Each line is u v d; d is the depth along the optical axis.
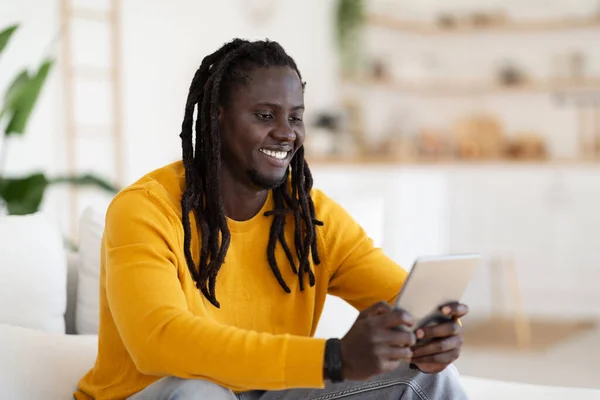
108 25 5.16
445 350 1.36
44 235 1.78
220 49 1.49
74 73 4.91
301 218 1.58
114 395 1.41
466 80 6.89
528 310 5.55
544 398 1.76
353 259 1.63
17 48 4.57
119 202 1.40
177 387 1.23
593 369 3.82
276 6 6.24
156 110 5.48
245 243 1.51
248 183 1.46
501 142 6.48
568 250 5.45
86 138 5.02
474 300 5.65
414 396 1.43
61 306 1.77
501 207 5.59
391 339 1.19
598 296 5.39
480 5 6.80
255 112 1.42
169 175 1.49
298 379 1.19
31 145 4.64
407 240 5.09
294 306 1.56
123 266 1.32
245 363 1.20
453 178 5.64
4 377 1.47
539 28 6.72
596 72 6.66
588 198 5.40
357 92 6.71
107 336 1.44
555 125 6.74
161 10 5.50
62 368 1.54
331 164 5.15
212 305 1.46
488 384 1.89
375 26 6.65
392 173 5.03
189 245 1.42
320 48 6.52
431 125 6.98
